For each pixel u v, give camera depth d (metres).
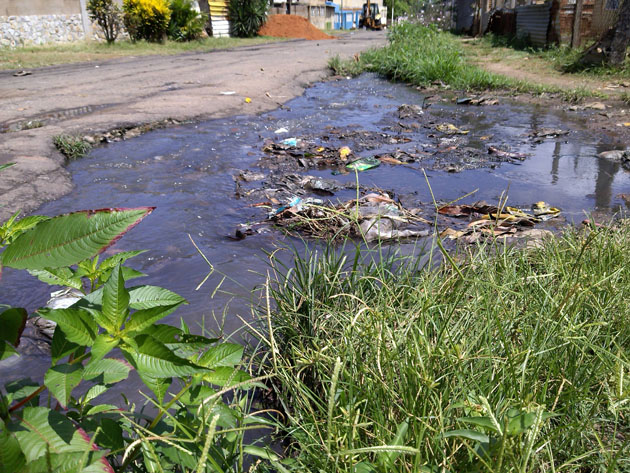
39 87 9.96
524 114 8.56
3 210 4.02
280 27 30.92
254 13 27.00
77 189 4.74
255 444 1.84
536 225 3.93
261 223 3.97
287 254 3.41
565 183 5.02
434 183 5.04
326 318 2.26
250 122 7.82
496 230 3.77
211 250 3.49
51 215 4.09
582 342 1.84
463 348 1.76
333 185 4.87
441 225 3.97
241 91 9.91
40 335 2.50
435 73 12.09
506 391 1.61
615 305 2.18
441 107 9.37
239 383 1.24
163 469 1.21
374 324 1.90
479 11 23.86
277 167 5.52
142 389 2.09
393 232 3.72
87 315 0.96
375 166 5.56
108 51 17.34
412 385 1.61
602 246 2.70
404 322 1.95
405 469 1.37
